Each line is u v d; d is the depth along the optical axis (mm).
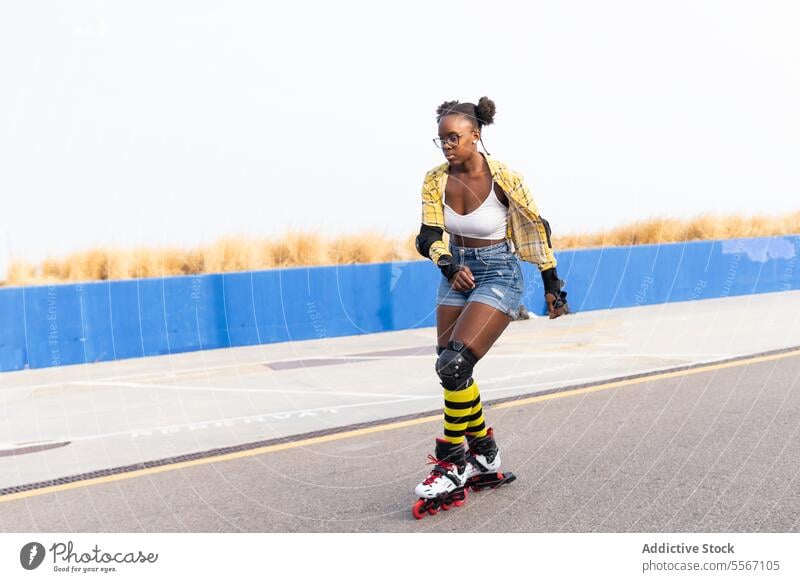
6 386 11656
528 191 5035
